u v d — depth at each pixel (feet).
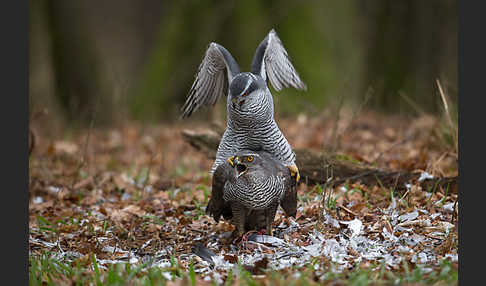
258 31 70.23
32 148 43.83
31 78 76.02
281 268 23.39
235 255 25.39
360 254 24.95
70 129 61.52
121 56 102.37
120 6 105.40
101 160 49.03
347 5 79.51
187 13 73.92
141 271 23.62
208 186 39.65
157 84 72.84
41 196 39.96
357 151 43.57
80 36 80.02
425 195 31.24
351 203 31.42
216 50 28.55
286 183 26.86
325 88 66.59
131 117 66.59
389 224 27.43
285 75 31.24
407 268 21.59
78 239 30.32
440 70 67.00
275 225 30.12
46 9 79.66
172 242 29.40
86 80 78.95
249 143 27.55
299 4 71.92
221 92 31.07
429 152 39.86
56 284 22.53
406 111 60.13
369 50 76.54
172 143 55.36
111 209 35.94
